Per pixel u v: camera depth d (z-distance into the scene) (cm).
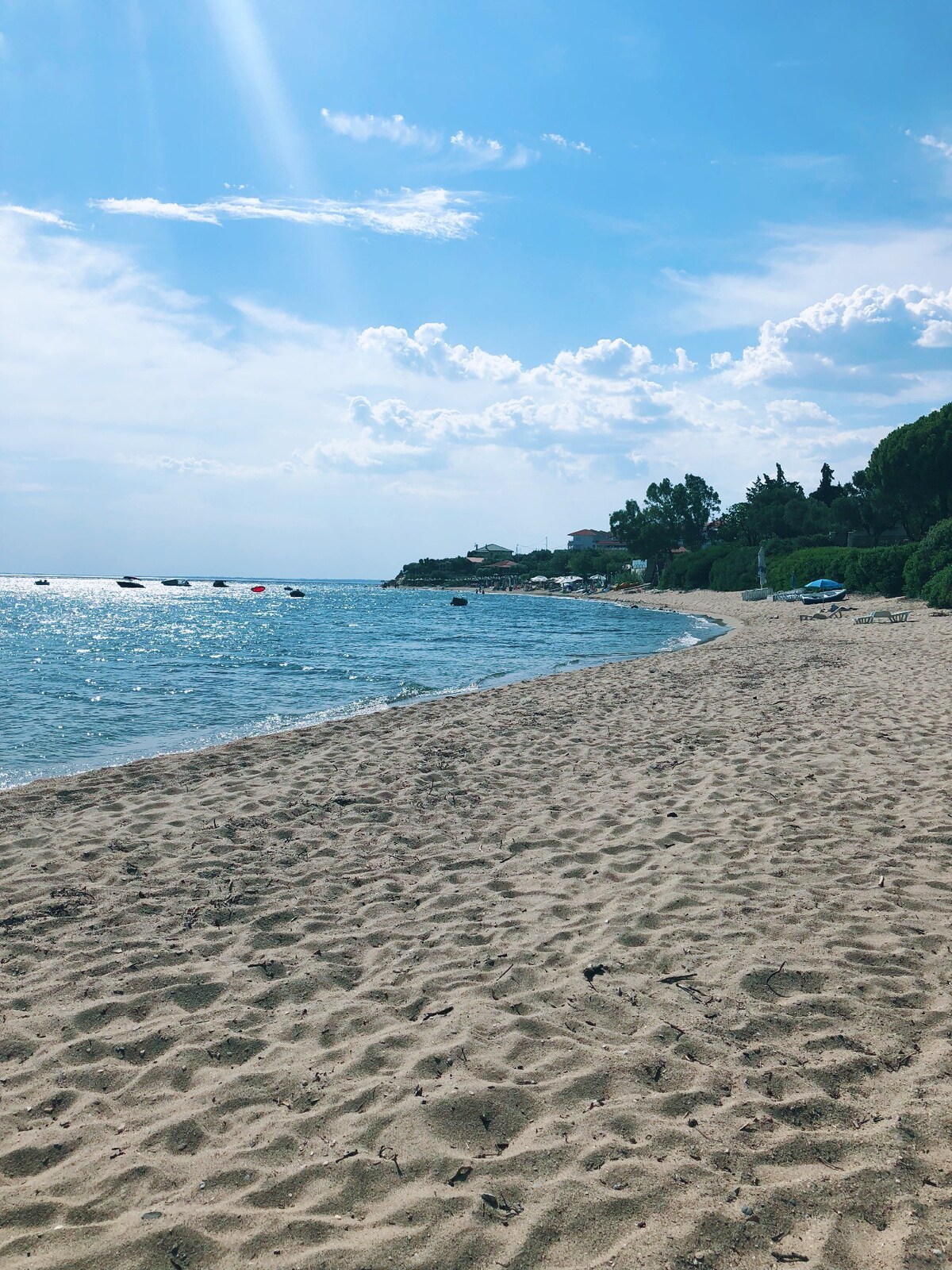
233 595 12556
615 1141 306
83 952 491
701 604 6341
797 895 547
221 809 798
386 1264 253
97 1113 336
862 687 1484
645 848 664
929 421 4928
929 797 759
